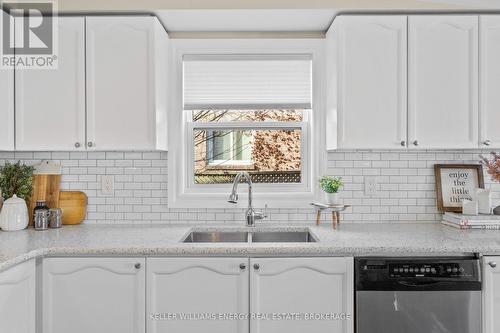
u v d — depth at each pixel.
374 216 2.69
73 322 1.98
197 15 2.42
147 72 2.38
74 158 2.68
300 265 1.96
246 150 2.85
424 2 2.38
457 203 2.66
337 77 2.38
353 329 1.96
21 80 2.38
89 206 2.69
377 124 2.38
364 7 2.36
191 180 2.79
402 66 2.37
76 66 2.38
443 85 2.38
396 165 2.69
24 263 1.83
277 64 2.70
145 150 2.49
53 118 2.38
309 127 2.78
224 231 2.53
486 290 1.94
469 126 2.38
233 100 2.71
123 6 2.36
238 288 1.97
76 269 1.97
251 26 2.61
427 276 1.93
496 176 2.44
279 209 2.71
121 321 1.98
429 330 1.93
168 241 2.10
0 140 2.26
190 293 1.97
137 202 2.69
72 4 2.37
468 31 2.38
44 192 2.60
